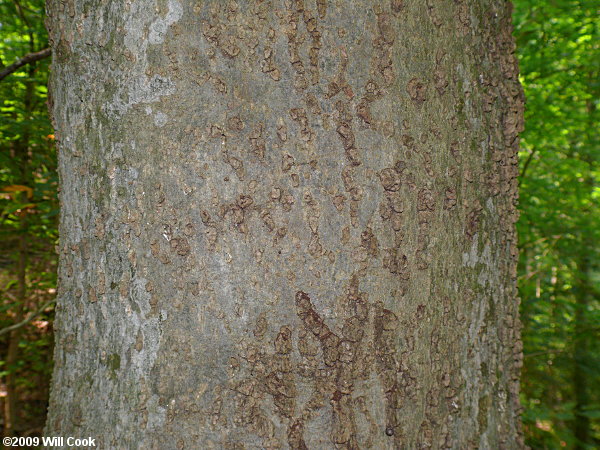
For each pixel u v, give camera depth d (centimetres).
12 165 321
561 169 417
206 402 106
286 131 107
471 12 127
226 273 106
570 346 395
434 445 117
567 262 407
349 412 108
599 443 460
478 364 126
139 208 108
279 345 107
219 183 106
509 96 137
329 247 108
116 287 109
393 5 113
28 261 414
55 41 120
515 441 131
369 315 110
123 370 108
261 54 107
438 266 119
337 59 109
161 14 107
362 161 110
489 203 130
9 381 405
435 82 119
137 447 106
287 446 106
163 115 107
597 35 359
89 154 113
